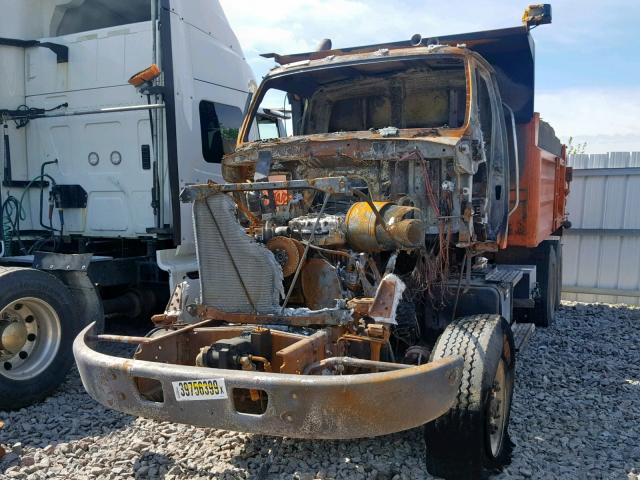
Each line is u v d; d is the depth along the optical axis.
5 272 4.55
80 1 6.60
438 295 4.37
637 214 10.26
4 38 6.51
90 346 3.62
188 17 6.29
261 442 3.92
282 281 3.74
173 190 5.95
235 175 4.90
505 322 3.83
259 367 3.31
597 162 10.52
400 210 3.74
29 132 6.72
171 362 3.61
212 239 3.70
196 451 3.81
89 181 6.44
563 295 10.74
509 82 6.05
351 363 3.08
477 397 3.28
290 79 5.53
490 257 6.47
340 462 3.61
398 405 2.83
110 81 6.24
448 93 5.38
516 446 4.00
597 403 4.93
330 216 3.91
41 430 4.20
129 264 6.10
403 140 4.15
